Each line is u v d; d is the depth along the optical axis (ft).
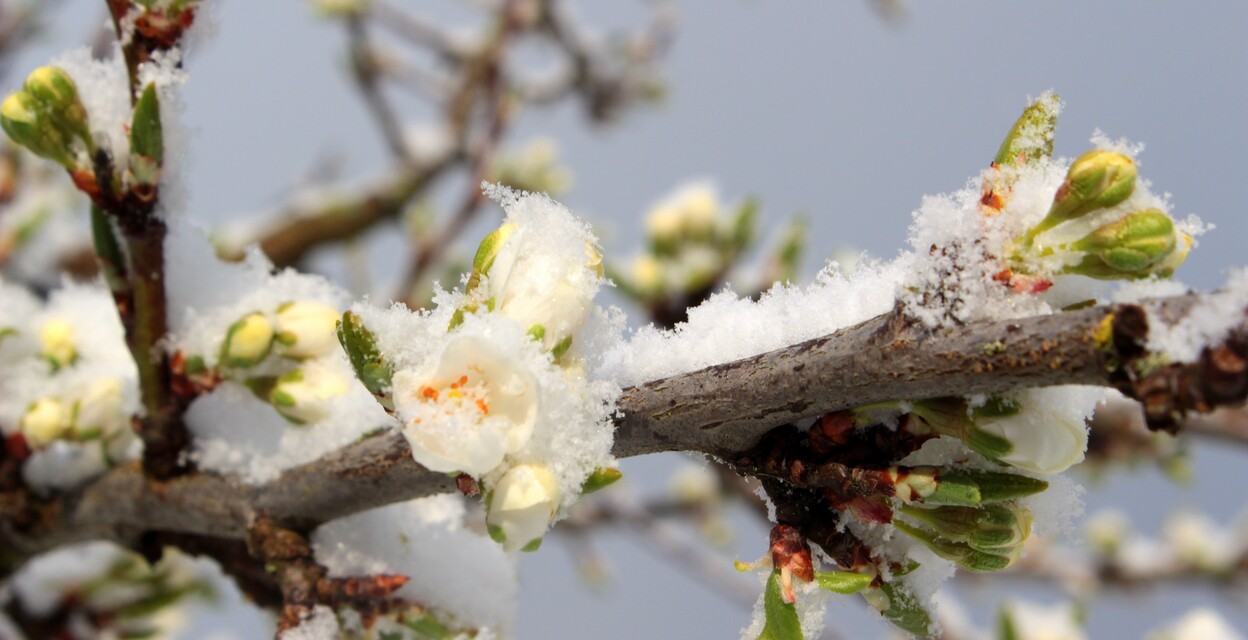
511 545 1.20
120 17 1.29
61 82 1.29
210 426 1.38
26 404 1.45
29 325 1.48
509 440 1.19
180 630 2.13
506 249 1.22
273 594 1.44
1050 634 2.45
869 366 1.20
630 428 1.24
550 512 1.20
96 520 1.43
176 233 1.36
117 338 1.50
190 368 1.36
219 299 1.38
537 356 1.21
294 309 1.36
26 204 2.43
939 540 1.24
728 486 2.58
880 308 1.24
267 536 1.33
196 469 1.38
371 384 1.20
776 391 1.22
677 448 1.25
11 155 2.39
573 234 1.23
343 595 1.31
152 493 1.39
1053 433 1.20
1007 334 1.17
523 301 1.21
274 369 1.36
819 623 1.26
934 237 1.20
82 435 1.42
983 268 1.19
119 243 1.34
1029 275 1.20
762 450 1.25
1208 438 2.13
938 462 1.24
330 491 1.32
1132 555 2.97
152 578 1.75
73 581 1.71
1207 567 2.93
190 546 1.44
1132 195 1.19
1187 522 3.01
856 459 1.23
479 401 1.20
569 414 1.22
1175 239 1.19
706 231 2.34
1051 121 1.22
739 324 1.25
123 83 1.31
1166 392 1.13
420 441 1.19
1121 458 2.43
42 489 1.44
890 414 1.23
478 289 1.22
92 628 1.72
